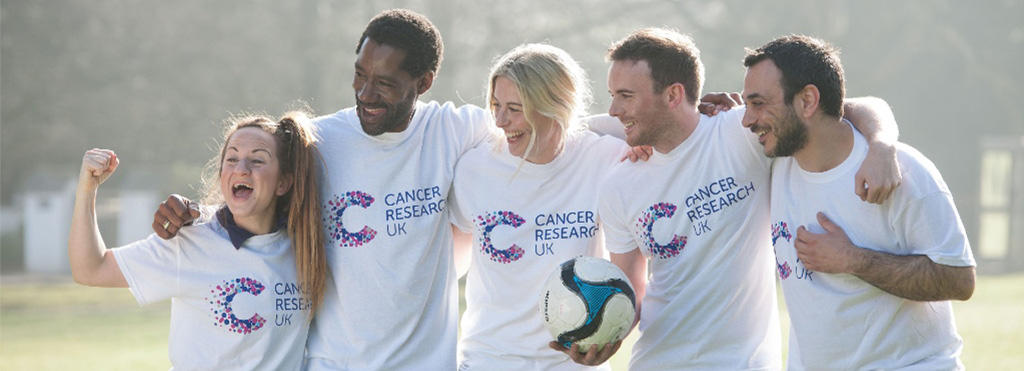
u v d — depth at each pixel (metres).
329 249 7.58
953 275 6.31
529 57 7.25
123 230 47.47
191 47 51.97
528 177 7.62
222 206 7.49
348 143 7.62
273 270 7.30
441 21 50.38
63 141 55.38
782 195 7.01
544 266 7.68
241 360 7.24
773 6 48.03
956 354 6.75
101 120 54.31
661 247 7.50
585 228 7.73
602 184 7.62
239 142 7.17
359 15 52.66
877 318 6.59
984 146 46.56
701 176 7.37
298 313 7.41
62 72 53.88
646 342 7.64
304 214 7.35
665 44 7.15
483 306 7.84
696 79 7.35
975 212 46.94
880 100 6.95
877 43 48.16
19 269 48.66
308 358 7.61
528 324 7.69
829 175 6.65
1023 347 16.31
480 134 7.96
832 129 6.58
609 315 6.88
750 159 7.35
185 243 7.19
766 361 7.54
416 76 7.34
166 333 24.78
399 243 7.53
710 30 48.66
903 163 6.50
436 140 7.83
